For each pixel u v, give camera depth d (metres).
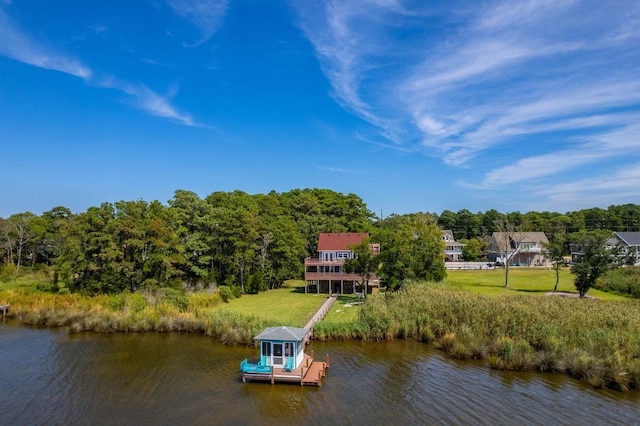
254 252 71.50
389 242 56.88
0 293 56.81
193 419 24.84
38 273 76.69
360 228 102.44
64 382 30.61
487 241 120.50
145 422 24.52
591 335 34.00
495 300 44.44
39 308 50.00
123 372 32.56
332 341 40.62
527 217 138.12
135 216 61.09
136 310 47.59
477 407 26.22
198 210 74.25
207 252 71.62
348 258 66.31
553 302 43.75
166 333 44.19
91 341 41.19
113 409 26.22
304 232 92.94
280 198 112.12
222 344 39.97
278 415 25.30
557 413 25.25
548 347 34.06
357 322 42.16
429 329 40.59
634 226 134.00
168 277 60.00
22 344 40.12
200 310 48.34
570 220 136.25
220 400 27.41
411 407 26.25
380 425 24.00
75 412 25.84
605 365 30.41
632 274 65.81
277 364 30.88
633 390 28.55
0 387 29.72
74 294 55.91
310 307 53.94
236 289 64.38
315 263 68.94
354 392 28.59
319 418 24.89
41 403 27.09
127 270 56.56
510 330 37.34
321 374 30.98
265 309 52.41
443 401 27.09
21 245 81.81
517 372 32.25
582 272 53.69
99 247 57.47
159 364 34.34
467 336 37.34
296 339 30.56
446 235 116.44
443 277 60.66
